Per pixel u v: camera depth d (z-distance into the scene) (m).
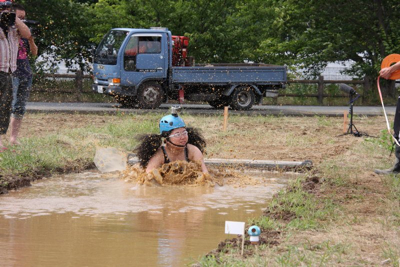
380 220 8.32
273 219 8.45
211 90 27.33
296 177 12.43
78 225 8.11
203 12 32.22
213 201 9.84
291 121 22.67
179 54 27.64
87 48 32.69
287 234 7.62
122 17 32.03
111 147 14.20
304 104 33.34
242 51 33.09
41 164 12.22
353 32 35.62
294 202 9.37
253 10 34.06
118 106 27.84
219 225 8.23
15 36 12.94
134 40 26.08
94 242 7.29
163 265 6.44
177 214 8.86
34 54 13.62
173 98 27.39
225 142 16.78
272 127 20.47
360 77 36.41
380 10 34.69
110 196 10.08
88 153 13.86
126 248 7.05
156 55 26.34
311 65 36.72
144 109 26.19
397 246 7.06
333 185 10.95
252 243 7.02
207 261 6.38
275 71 27.69
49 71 31.61
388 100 34.72
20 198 9.82
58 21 30.81
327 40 35.53
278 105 32.31
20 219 8.40
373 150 15.39
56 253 6.82
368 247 7.06
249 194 10.51
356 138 18.11
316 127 20.81
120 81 26.00
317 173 12.31
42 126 18.88
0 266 6.34
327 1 34.88
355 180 11.38
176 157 11.39
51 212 8.86
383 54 35.06
